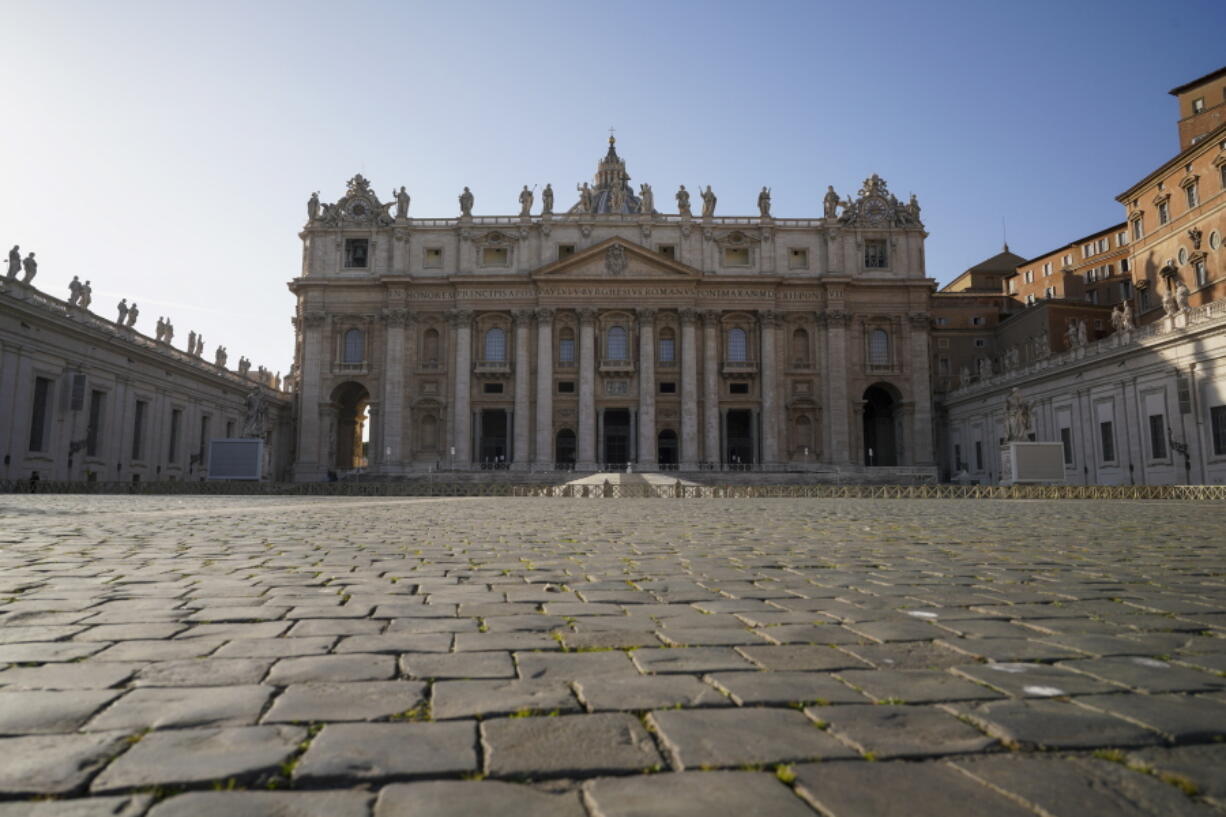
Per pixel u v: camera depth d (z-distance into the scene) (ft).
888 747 11.43
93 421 177.17
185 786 10.03
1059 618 20.86
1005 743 11.58
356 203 273.13
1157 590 25.45
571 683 14.66
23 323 151.23
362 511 77.92
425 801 9.64
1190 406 153.99
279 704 13.20
